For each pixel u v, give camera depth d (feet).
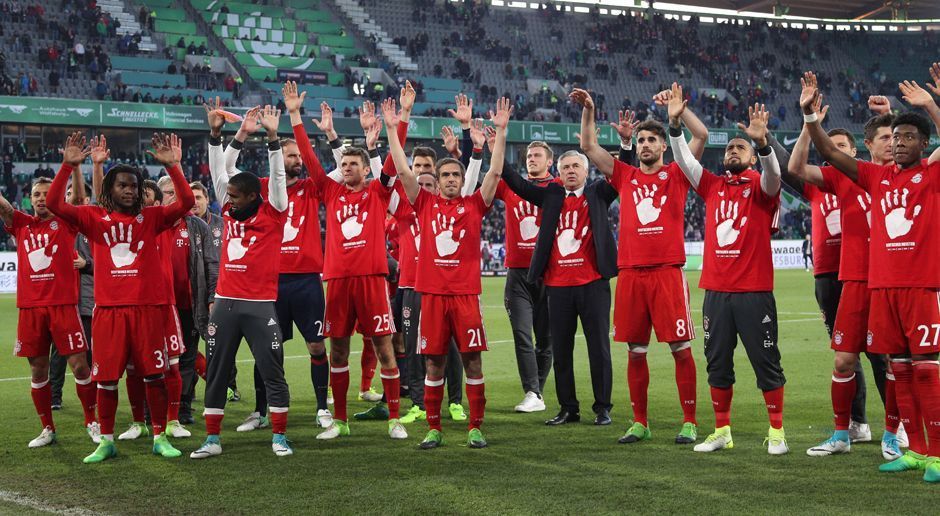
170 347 21.99
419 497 16.03
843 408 19.24
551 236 23.48
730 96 148.56
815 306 60.80
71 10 116.16
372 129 23.97
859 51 172.24
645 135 21.15
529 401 25.77
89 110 97.50
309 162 22.89
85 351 21.76
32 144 102.22
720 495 15.85
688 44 157.89
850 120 153.38
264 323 20.16
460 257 20.98
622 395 28.07
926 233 17.35
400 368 29.01
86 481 17.67
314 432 22.94
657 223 20.93
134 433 22.40
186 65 116.67
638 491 16.24
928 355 17.39
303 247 23.00
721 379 20.16
